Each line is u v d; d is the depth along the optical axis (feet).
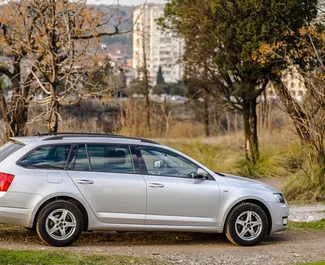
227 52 72.69
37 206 35.29
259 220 38.63
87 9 53.01
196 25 74.69
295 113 63.57
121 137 38.09
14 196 35.12
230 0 70.08
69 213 35.81
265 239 41.27
